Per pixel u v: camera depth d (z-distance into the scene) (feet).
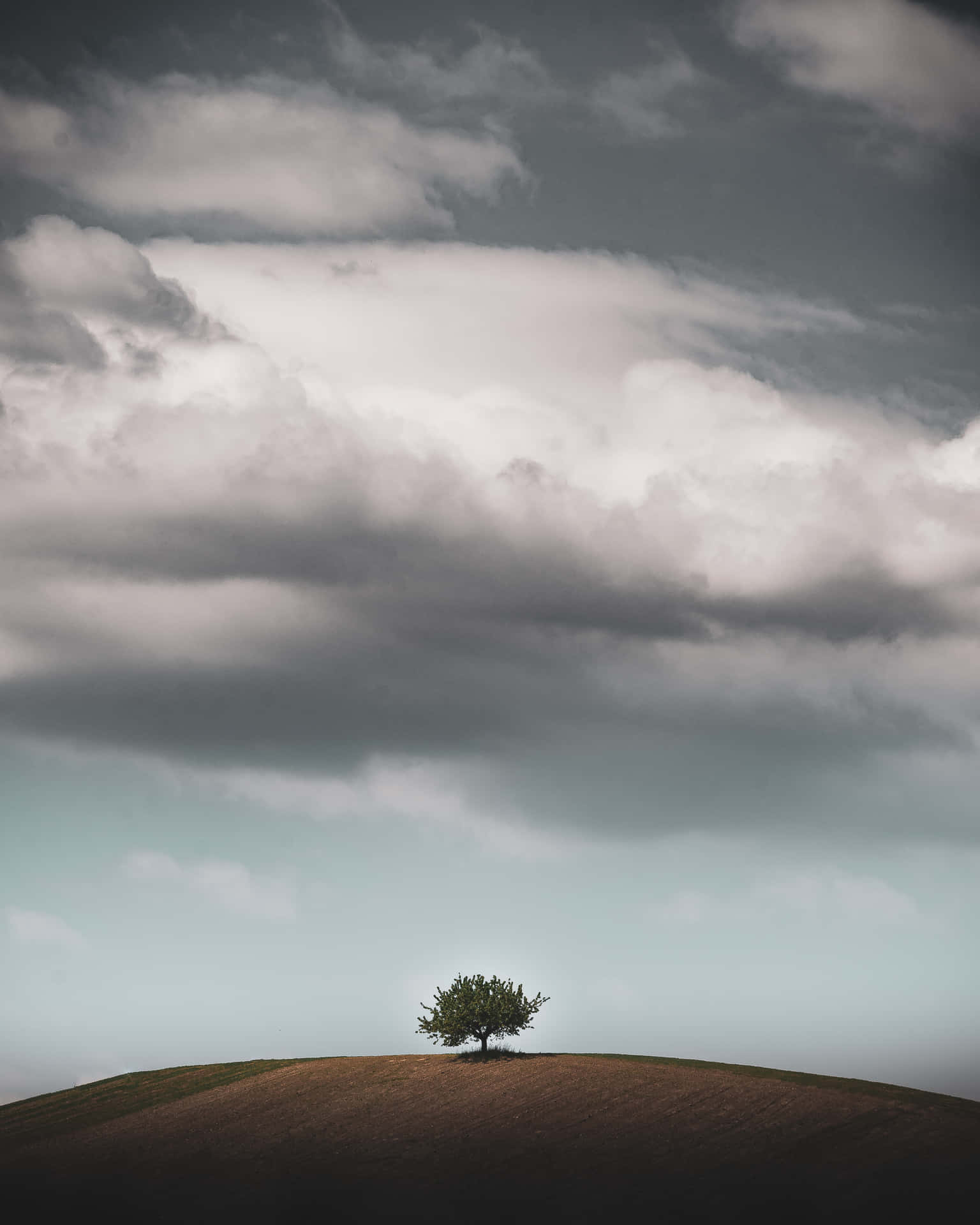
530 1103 245.45
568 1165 207.62
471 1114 243.81
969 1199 174.19
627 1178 198.39
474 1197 199.41
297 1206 205.26
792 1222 174.29
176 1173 232.12
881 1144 198.90
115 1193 223.71
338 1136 241.55
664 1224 179.73
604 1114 232.32
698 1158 203.31
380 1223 193.57
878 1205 175.73
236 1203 210.38
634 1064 270.05
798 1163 195.42
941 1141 197.36
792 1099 228.22
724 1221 177.78
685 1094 239.50
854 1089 233.96
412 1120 245.45
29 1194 228.02
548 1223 185.37
